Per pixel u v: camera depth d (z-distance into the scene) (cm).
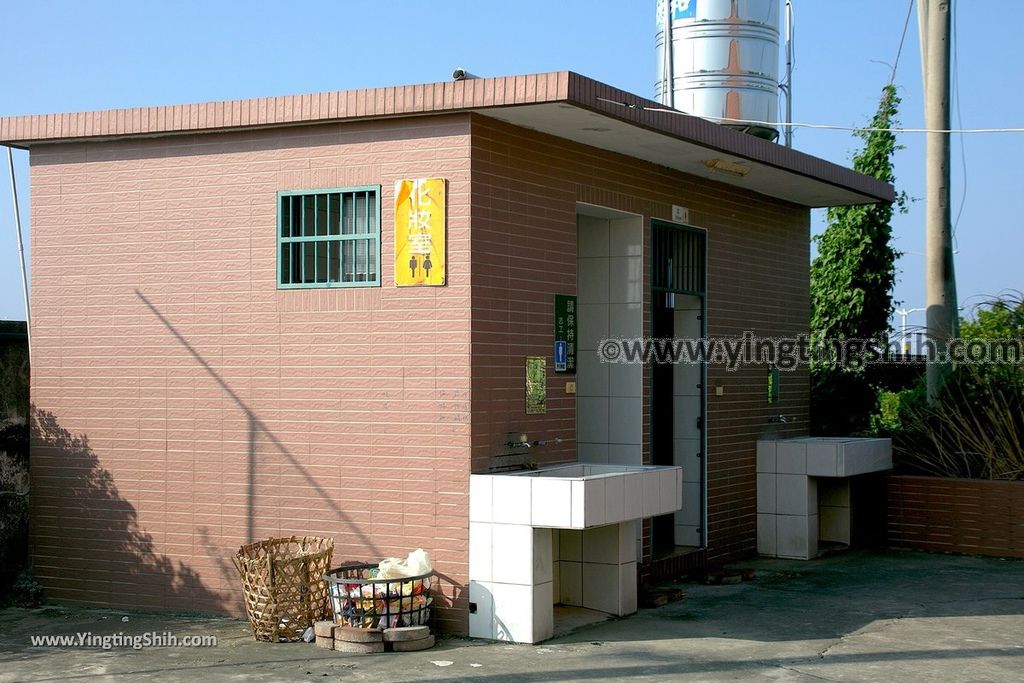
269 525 1059
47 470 1155
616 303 1234
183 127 1073
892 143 1834
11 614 1106
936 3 1575
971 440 1470
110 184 1130
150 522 1110
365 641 925
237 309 1076
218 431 1083
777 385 1491
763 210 1471
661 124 1059
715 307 1358
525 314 1045
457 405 983
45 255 1156
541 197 1067
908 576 1286
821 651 934
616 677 848
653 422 1293
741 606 1120
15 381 1270
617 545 1067
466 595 976
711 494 1338
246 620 1066
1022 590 1203
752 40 1412
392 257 1010
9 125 1138
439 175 991
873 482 1528
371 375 1020
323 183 1038
